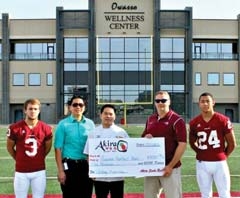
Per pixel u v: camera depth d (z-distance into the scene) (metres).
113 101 43.09
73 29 43.50
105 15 43.34
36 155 6.13
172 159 6.16
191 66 43.62
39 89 44.62
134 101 43.12
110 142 6.29
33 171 6.12
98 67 43.16
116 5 43.28
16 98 44.69
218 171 6.35
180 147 6.10
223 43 45.84
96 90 43.19
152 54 43.31
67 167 6.36
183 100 43.75
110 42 43.38
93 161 6.28
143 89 43.22
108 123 6.33
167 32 43.69
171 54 43.69
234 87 45.44
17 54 44.81
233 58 45.50
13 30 44.62
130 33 43.38
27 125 6.16
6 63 44.56
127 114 43.03
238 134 25.56
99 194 6.39
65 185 6.39
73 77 43.50
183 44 43.84
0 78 44.69
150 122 6.39
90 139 6.29
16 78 44.75
